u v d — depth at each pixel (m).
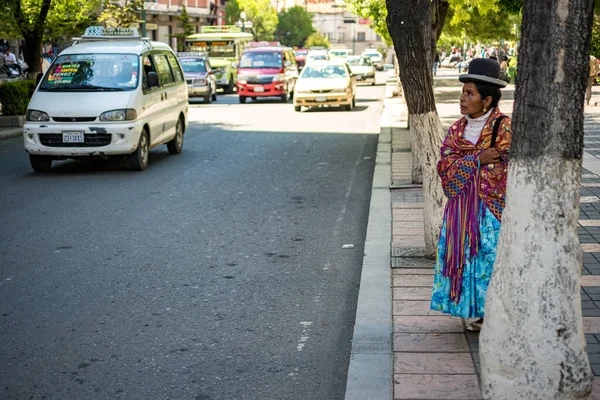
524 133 4.55
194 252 9.53
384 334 6.40
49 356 6.37
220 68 45.25
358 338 6.33
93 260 9.17
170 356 6.36
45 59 45.53
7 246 9.82
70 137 15.09
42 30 26.69
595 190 12.48
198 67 38.44
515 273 4.58
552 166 4.49
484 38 29.81
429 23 12.02
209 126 25.08
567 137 4.48
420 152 8.55
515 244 4.59
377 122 26.14
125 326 7.04
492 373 4.67
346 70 31.98
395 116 26.58
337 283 8.30
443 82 50.31
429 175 8.46
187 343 6.64
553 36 4.41
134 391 5.71
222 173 15.44
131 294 7.94
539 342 4.52
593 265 8.24
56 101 15.30
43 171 15.74
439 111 28.34
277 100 39.75
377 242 9.38
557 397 4.52
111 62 16.06
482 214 5.87
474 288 5.92
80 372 6.05
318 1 150.38
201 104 36.81
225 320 7.20
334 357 6.32
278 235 10.40
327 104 30.73
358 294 7.74
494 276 4.73
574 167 4.52
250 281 8.38
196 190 13.59
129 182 14.39
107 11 36.44
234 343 6.64
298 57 73.81
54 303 7.66
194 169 15.95
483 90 5.82
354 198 12.88
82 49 16.44
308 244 9.94
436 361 5.81
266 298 7.82
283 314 7.36
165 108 17.11
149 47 17.09
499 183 5.84
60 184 14.23
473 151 5.88
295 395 5.63
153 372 6.04
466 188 5.89
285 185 14.09
